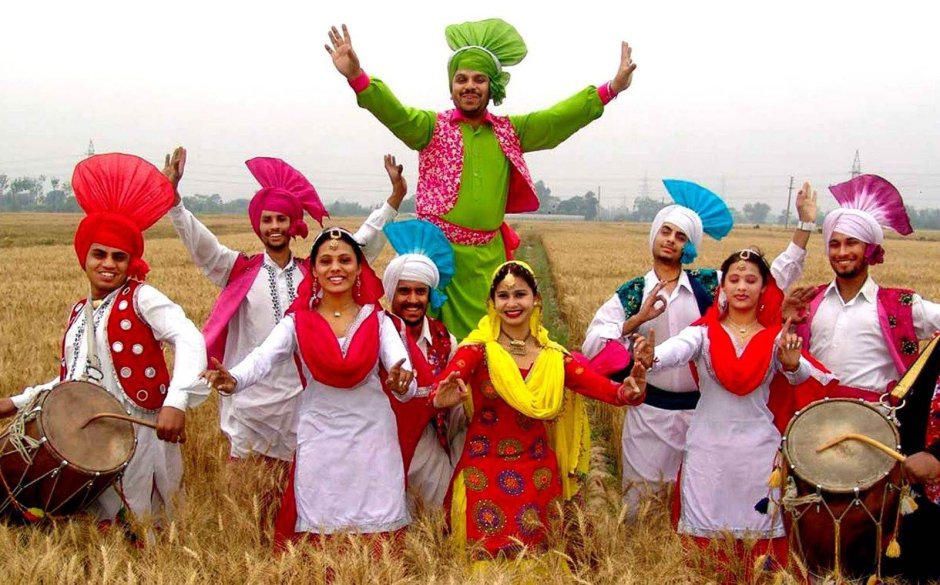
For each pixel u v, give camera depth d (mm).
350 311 5035
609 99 6609
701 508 5035
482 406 5113
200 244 5969
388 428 5016
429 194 6375
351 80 6020
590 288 20953
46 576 4090
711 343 5055
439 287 5984
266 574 4172
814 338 5645
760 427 5074
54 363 9695
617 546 4723
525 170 6539
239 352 6105
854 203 5719
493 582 4102
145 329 4953
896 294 5496
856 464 4441
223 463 5875
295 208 6066
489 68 6293
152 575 4129
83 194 4961
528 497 4949
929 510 4660
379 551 4688
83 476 4566
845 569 4602
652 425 5699
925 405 4742
